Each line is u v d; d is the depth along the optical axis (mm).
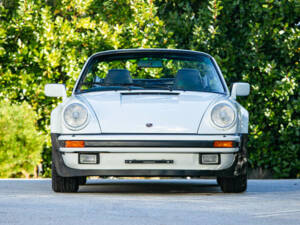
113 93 12695
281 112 24953
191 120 11734
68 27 25156
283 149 24609
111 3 27156
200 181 19719
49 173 24734
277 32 25375
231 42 25594
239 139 11953
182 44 26281
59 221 7949
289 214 8891
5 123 21891
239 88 13930
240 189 12656
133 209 9297
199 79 13578
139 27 25875
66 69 24953
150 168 11578
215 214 8797
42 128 24844
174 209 9336
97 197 11258
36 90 24672
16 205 9797
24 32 25094
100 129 11680
